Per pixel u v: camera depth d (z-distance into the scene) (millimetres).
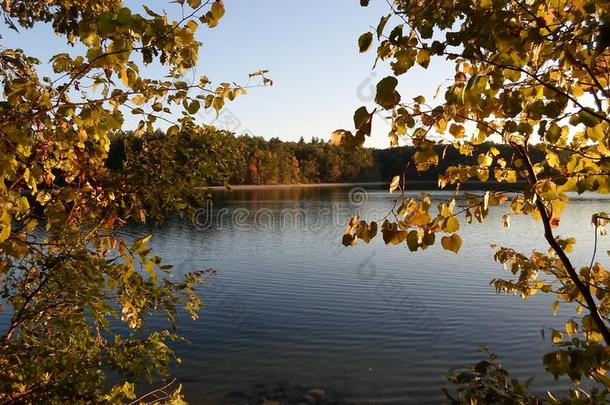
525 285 3076
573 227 32594
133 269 2803
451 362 11492
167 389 9945
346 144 1628
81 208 3141
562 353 1968
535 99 1850
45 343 3049
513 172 2855
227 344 12500
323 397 9938
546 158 2408
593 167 2146
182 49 2391
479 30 1611
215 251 27859
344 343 12820
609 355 1900
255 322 14336
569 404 2213
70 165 3082
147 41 2080
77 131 2555
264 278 20656
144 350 3297
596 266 2684
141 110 2711
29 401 2770
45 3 3760
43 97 2238
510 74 1644
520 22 1699
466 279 19625
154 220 3436
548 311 14852
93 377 2871
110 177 3248
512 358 11555
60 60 2246
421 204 1887
